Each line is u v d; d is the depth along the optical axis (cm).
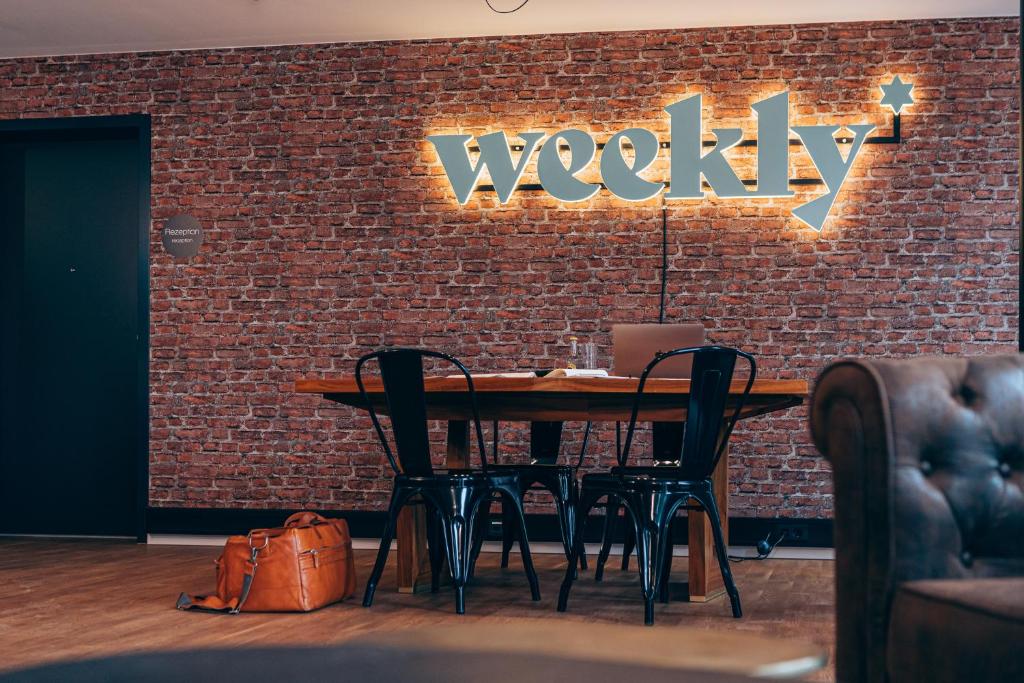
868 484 209
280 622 376
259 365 642
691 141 611
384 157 638
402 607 407
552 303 620
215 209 649
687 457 384
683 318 609
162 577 497
